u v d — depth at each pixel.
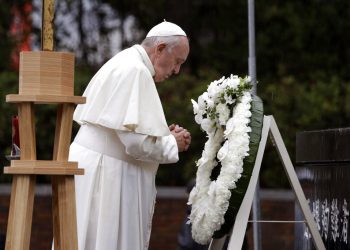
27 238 8.72
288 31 27.94
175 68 10.77
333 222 10.36
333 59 27.83
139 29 29.42
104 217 10.40
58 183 8.85
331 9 27.92
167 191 23.39
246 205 9.23
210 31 29.09
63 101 8.75
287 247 22.97
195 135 25.59
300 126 25.62
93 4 29.17
